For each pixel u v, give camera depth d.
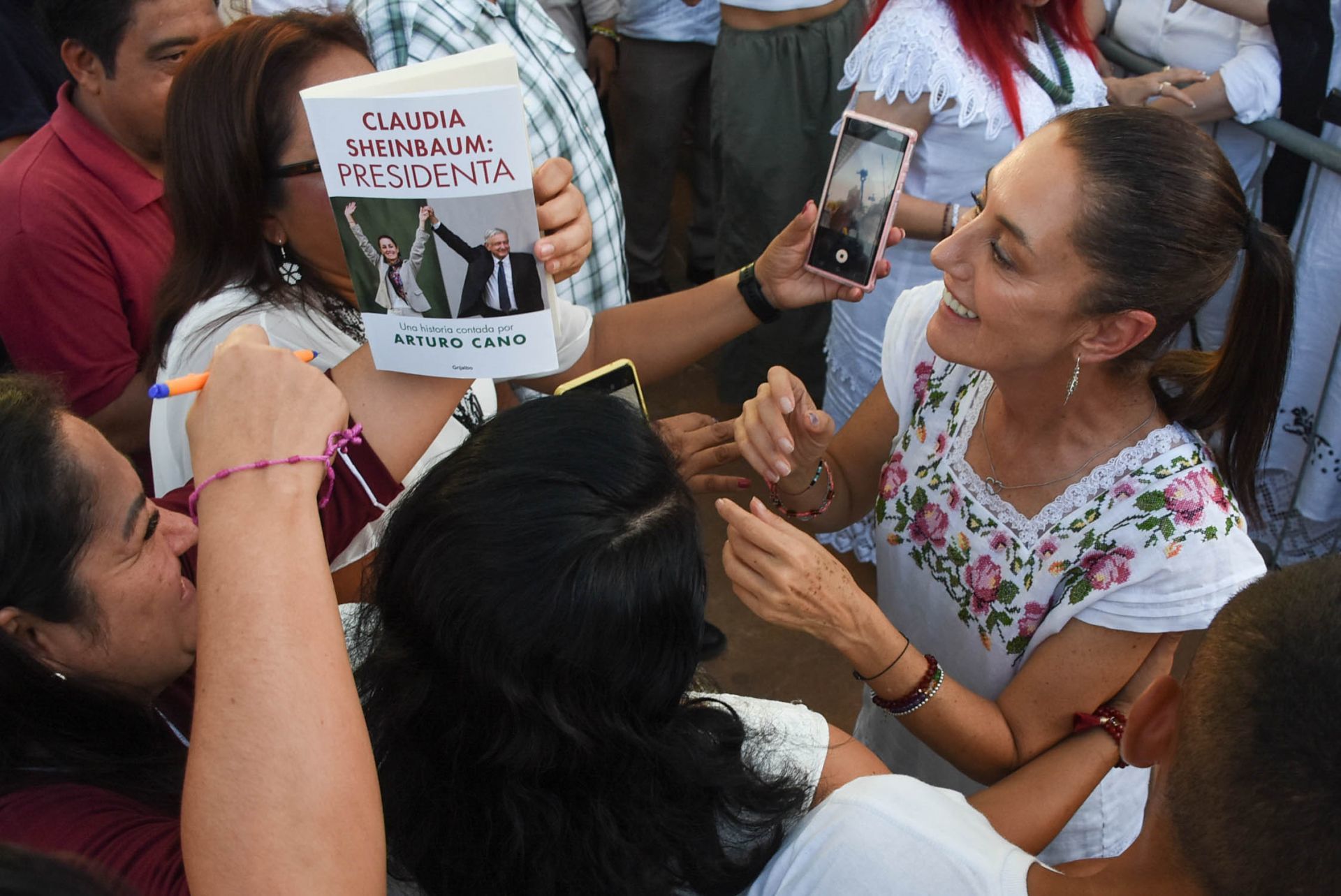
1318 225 2.44
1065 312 1.16
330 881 0.69
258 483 0.82
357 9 1.94
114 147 1.85
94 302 1.83
